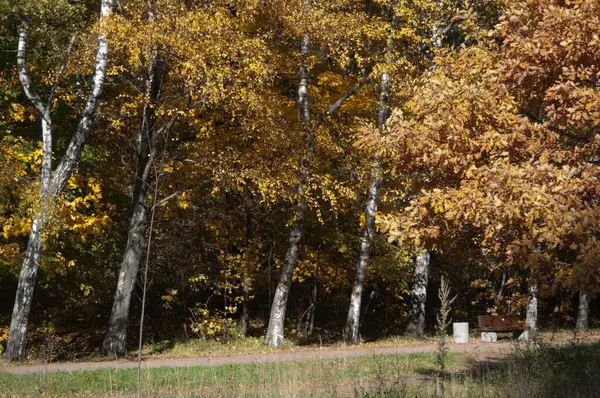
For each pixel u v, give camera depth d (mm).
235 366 13266
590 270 6551
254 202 23078
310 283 28656
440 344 7441
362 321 28406
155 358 17391
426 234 7934
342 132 21906
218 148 19234
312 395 8422
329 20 18953
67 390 11039
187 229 23328
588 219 6516
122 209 22828
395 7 20734
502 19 8656
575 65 7832
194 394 9000
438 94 8164
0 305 24266
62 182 17156
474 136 8016
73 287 22500
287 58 19953
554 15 7684
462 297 32531
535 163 7289
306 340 23203
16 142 19109
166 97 17453
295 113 21203
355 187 22469
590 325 28422
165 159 18844
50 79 17969
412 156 8375
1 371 13500
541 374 8477
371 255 26312
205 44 16453
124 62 17703
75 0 17750
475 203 7168
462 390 8172
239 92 17031
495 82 8133
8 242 19766
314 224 24984
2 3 16609
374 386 9781
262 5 18391
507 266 8273
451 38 22047
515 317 23266
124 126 20281
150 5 16734
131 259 18609
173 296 24234
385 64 20000
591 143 7477
